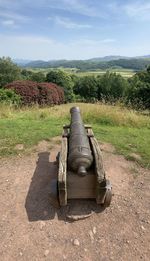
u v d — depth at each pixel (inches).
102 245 104.0
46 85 663.1
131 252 101.1
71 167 117.9
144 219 119.4
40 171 160.2
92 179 119.3
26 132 233.0
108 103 388.8
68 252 100.3
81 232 110.4
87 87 1550.2
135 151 198.4
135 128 295.0
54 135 227.3
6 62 1744.6
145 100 810.2
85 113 323.0
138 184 149.6
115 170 163.5
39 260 96.4
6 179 150.9
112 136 238.1
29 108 406.6
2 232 109.3
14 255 98.2
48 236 107.7
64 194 115.3
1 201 129.9
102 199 118.5
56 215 120.1
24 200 130.8
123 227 114.0
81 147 118.0
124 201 131.9
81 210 123.0
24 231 110.1
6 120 290.8
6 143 202.1
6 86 584.4
